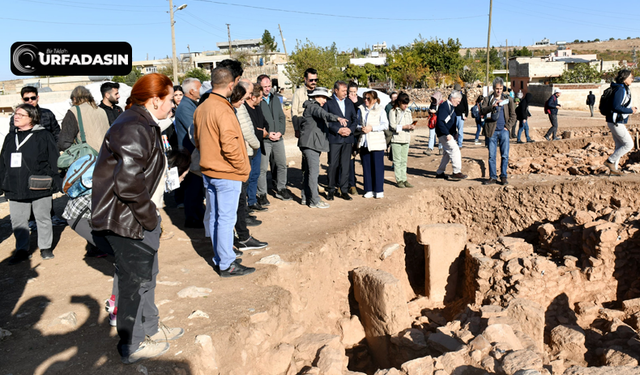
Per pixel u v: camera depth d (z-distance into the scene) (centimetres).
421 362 408
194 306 392
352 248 612
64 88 3394
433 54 4803
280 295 421
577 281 641
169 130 728
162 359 314
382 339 531
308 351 415
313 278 529
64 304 401
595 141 1370
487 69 3244
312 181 697
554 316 614
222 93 407
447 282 688
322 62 3978
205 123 405
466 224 834
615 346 507
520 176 881
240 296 412
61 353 325
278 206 725
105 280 454
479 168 1023
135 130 281
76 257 524
